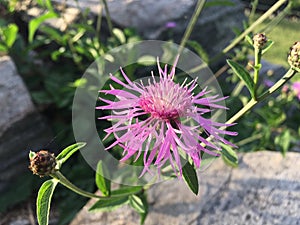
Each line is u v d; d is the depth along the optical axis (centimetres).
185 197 15
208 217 15
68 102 21
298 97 21
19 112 20
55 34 21
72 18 24
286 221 14
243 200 15
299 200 15
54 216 20
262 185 15
